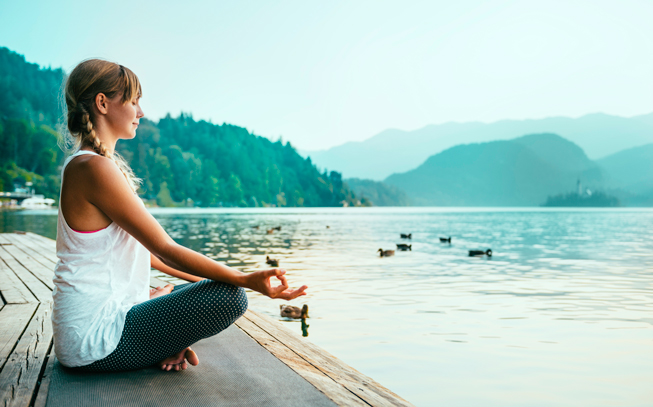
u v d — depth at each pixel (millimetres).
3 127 138625
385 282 10781
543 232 35188
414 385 4559
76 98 2150
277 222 50594
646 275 12227
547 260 16062
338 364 2836
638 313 7594
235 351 2881
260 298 8812
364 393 2314
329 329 6531
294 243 23109
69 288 2139
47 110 179250
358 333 6320
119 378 2338
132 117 2268
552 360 5281
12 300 4641
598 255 17953
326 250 19422
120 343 2240
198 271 2100
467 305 8188
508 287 10148
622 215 90750
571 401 4230
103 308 2207
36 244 11531
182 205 162750
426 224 49094
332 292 9461
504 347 5727
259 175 196625
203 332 2227
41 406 2008
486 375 4816
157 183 159625
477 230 37750
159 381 2318
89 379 2314
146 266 2377
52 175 136750
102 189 1988
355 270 12992
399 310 7727
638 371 4949
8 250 10031
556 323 6902
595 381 4688
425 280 11125
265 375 2463
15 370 2510
